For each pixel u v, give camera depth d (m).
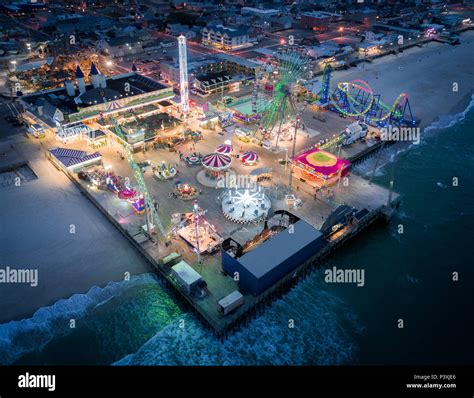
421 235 86.88
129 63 180.88
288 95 110.44
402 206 95.44
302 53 146.50
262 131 121.81
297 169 102.56
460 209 94.44
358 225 84.81
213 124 125.69
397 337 65.25
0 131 122.38
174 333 65.75
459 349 63.28
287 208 89.50
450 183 103.88
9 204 90.69
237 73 164.75
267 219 83.38
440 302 71.44
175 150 111.94
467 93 159.50
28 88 153.38
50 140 117.00
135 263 77.38
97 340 63.94
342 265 79.69
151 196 92.44
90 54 178.00
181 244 79.19
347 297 72.56
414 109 143.88
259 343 64.69
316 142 118.06
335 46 197.75
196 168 104.00
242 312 65.56
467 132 129.00
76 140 115.56
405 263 80.00
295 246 73.19
